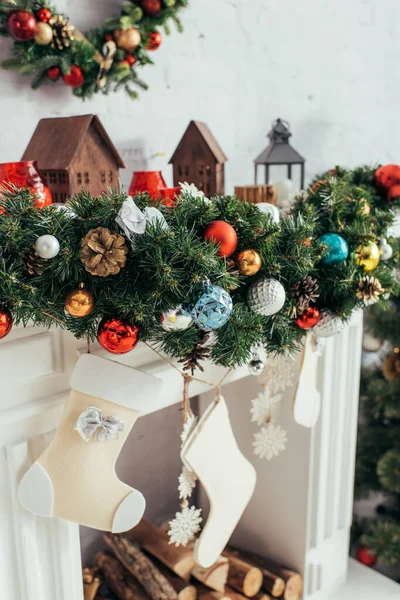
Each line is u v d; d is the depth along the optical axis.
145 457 1.48
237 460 1.00
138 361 0.90
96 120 0.96
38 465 0.75
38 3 1.02
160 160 1.35
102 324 0.70
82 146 0.95
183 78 1.34
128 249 0.68
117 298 0.68
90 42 1.10
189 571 1.25
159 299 0.68
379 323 1.60
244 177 1.52
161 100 1.32
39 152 0.98
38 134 1.01
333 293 0.91
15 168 0.83
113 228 0.69
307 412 1.07
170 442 1.53
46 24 1.02
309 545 1.33
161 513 1.55
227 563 1.28
